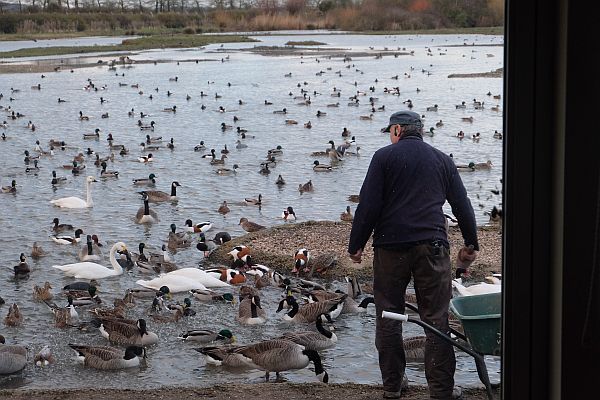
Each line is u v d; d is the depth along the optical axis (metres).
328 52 62.72
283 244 17.67
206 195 24.75
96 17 69.31
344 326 13.02
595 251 3.36
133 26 69.50
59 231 20.47
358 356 11.31
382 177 6.14
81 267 16.59
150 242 19.58
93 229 20.84
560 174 3.41
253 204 22.92
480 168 24.78
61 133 38.62
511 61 3.49
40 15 67.94
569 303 3.41
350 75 56.53
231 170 28.55
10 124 41.50
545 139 3.52
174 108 45.41
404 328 12.32
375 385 7.23
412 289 13.50
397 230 6.14
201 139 36.47
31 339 12.80
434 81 49.50
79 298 14.62
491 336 5.73
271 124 40.25
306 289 14.49
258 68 61.88
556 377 3.52
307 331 12.48
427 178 6.12
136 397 6.98
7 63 66.19
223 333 12.55
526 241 3.57
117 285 16.27
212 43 69.38
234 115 43.62
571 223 3.37
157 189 25.86
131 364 11.27
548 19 3.45
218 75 59.50
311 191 24.77
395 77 52.06
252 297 13.49
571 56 3.28
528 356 3.64
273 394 6.99
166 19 69.25
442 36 43.09
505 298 3.63
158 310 14.16
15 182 26.55
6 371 10.91
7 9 66.94
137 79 59.12
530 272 3.59
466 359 9.78
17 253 18.30
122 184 26.80
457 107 40.34
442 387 6.36
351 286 14.01
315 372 10.21
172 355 11.82
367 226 6.19
